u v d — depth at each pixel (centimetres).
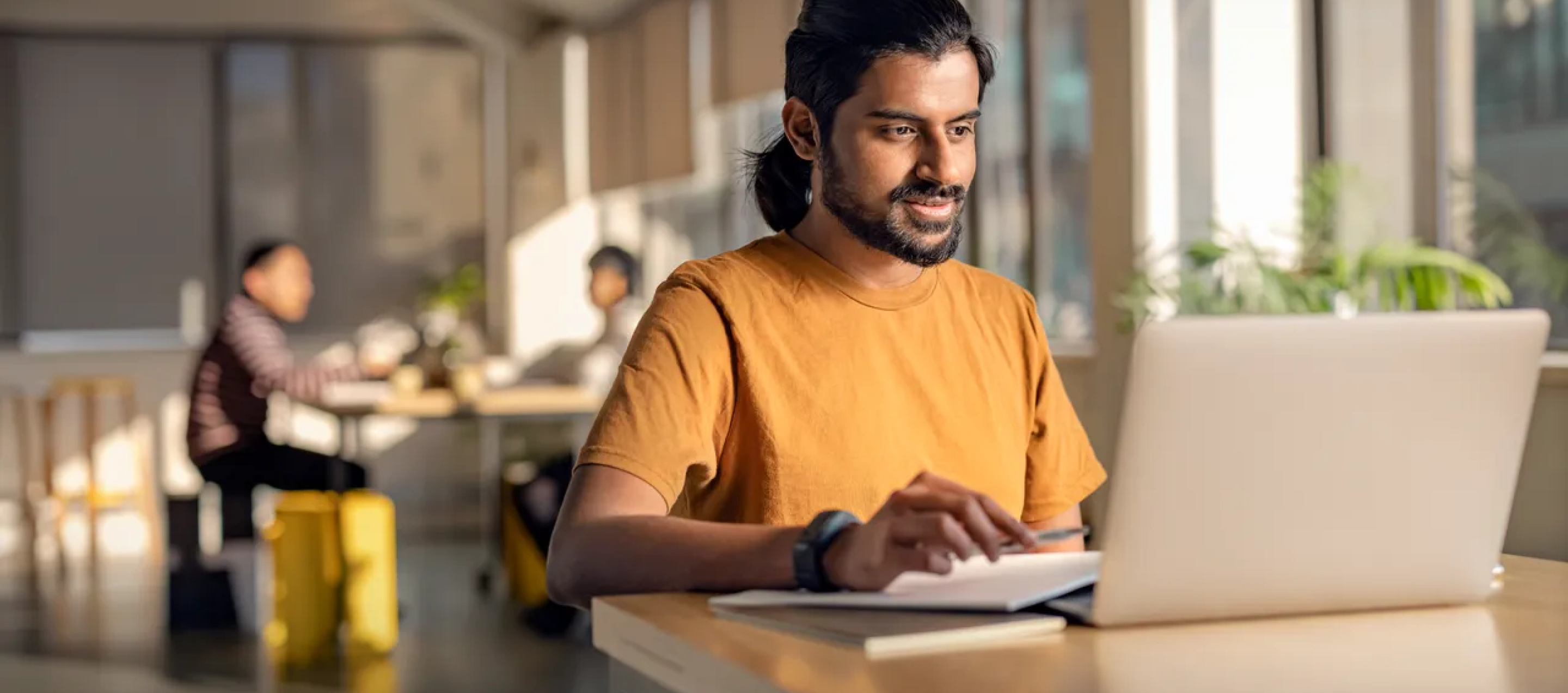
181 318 898
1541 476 326
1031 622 113
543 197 889
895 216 153
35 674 496
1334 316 113
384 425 873
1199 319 110
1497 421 120
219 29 900
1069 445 174
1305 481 114
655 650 117
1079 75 506
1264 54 429
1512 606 126
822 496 154
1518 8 357
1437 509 119
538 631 562
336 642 543
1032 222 533
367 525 532
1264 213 432
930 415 161
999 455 163
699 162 755
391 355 640
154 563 786
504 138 932
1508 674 101
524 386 798
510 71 899
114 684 480
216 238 902
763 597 125
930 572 118
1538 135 353
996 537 118
